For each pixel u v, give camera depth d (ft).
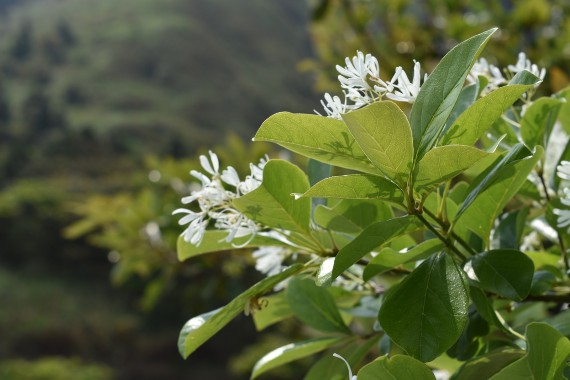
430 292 4.10
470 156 3.88
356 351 5.56
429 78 4.09
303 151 4.09
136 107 232.53
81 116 218.59
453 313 3.99
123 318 121.29
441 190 5.48
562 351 3.67
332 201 5.24
